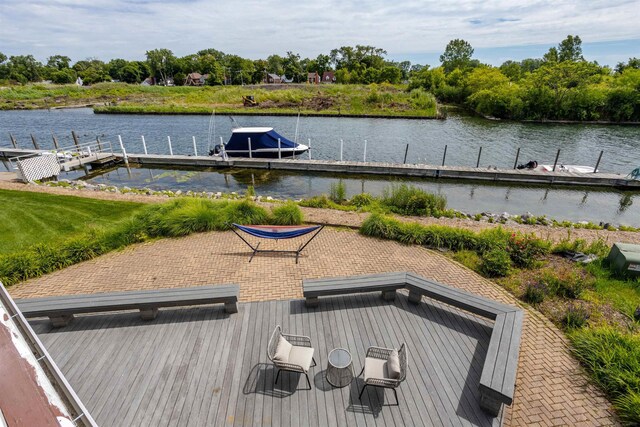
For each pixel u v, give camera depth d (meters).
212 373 4.56
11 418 1.16
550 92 38.06
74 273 7.73
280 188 16.47
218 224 10.22
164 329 5.36
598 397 4.61
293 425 3.91
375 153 23.34
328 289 5.75
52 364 1.44
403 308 5.99
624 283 7.29
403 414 4.07
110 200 12.59
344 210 12.41
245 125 33.78
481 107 42.03
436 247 9.13
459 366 4.79
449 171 17.59
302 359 4.43
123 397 4.18
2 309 1.54
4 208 11.34
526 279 7.55
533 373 5.00
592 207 14.11
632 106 36.47
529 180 16.91
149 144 26.30
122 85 66.88
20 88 63.69
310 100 46.56
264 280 7.38
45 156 15.77
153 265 8.08
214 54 114.94
